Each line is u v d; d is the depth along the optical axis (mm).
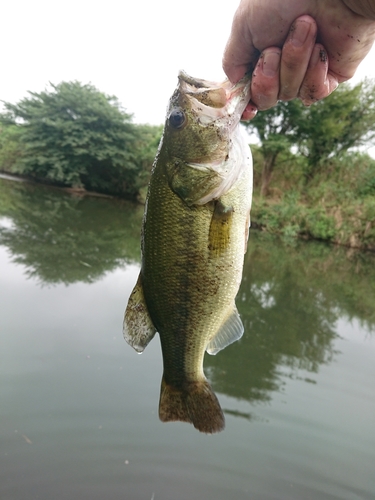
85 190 4707
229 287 291
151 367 697
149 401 607
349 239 2715
